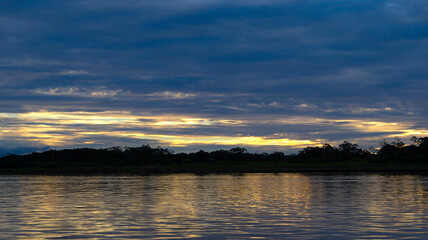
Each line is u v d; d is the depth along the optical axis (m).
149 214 34.84
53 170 174.62
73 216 33.72
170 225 29.33
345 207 39.12
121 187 70.56
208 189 64.31
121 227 28.59
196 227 28.52
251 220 31.39
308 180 91.00
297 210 37.09
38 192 60.09
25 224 29.78
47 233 26.52
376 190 60.19
